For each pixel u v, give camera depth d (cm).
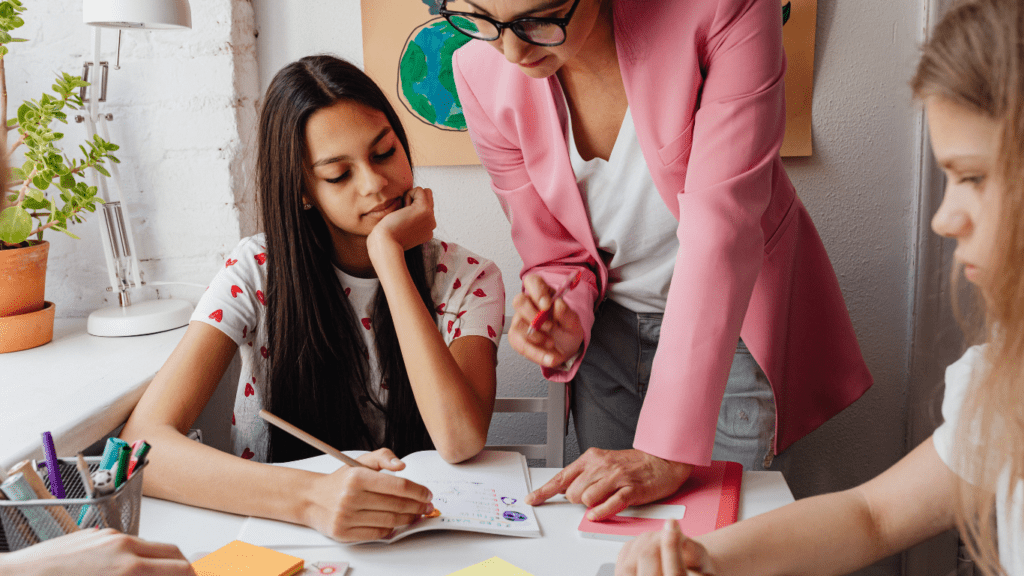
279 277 110
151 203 150
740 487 84
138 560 53
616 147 102
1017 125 46
